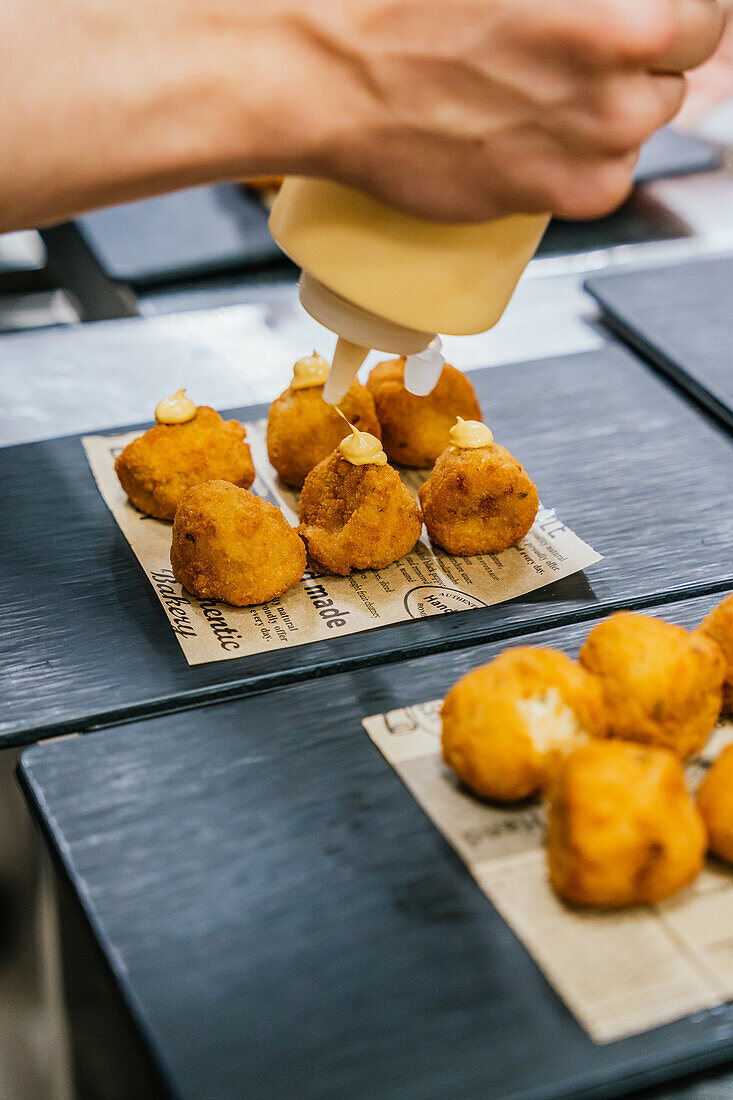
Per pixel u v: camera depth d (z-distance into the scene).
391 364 0.60
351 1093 0.38
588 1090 0.38
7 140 0.39
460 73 0.38
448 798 0.44
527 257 0.44
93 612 0.52
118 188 0.41
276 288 0.76
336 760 0.45
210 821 0.44
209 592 0.51
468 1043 0.38
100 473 0.59
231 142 0.40
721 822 0.41
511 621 0.51
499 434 0.61
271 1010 0.39
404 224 0.42
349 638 0.50
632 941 0.40
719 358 0.66
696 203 0.86
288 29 0.39
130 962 0.40
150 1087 0.41
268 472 0.59
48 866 0.61
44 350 0.69
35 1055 0.63
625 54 0.38
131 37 0.39
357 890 0.42
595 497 0.57
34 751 0.46
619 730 0.44
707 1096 0.38
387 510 0.52
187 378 0.67
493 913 0.41
